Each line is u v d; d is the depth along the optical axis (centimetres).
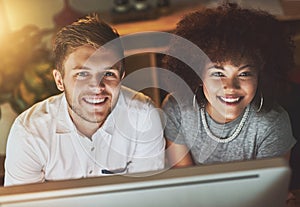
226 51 118
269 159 72
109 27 124
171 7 233
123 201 71
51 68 201
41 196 70
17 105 200
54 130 123
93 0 243
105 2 241
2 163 175
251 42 122
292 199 114
